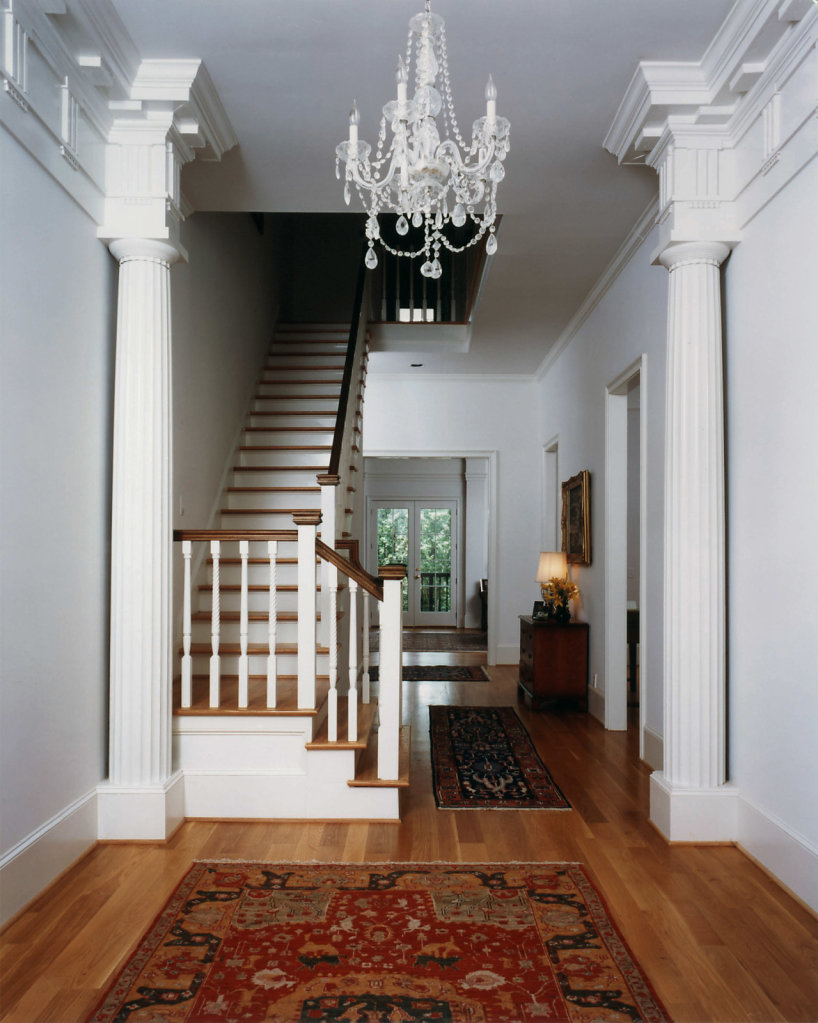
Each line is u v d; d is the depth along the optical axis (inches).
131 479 140.7
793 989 93.4
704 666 141.3
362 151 111.4
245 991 92.3
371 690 254.4
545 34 122.9
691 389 143.5
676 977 96.0
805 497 117.0
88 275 135.9
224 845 139.3
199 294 215.3
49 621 121.0
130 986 93.0
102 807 138.9
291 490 240.4
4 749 107.5
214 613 155.6
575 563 285.4
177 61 130.4
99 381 140.6
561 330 295.0
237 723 153.6
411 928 108.3
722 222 141.6
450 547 572.7
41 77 115.1
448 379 369.7
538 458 369.7
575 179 170.1
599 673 252.2
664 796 144.3
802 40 112.3
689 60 129.8
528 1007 89.3
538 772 190.5
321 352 314.7
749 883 123.9
